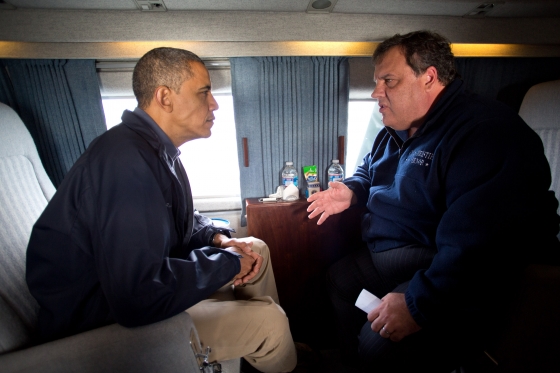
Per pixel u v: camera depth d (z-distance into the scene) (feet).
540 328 2.80
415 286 2.91
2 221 2.92
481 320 2.84
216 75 4.94
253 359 3.17
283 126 5.21
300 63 4.96
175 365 2.40
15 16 4.14
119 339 2.27
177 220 3.09
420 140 3.50
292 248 5.09
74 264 2.51
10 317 2.46
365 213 4.58
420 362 2.96
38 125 4.66
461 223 2.75
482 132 2.82
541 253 2.97
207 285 2.59
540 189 2.73
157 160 2.73
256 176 5.38
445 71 3.21
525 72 5.43
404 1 4.25
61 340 2.27
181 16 4.44
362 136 5.92
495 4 4.38
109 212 2.28
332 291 4.51
